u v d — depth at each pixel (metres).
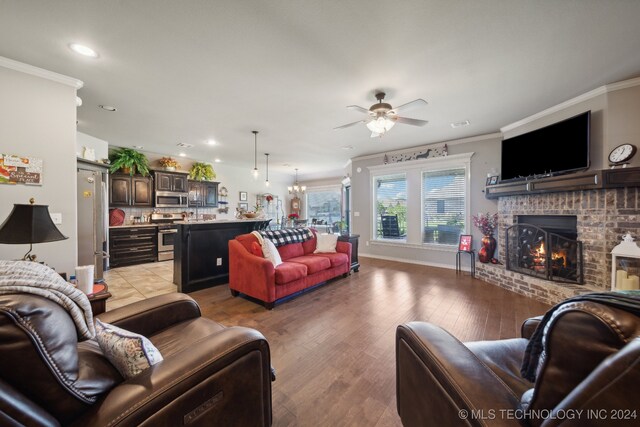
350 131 4.37
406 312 2.85
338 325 2.55
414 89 2.84
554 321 0.62
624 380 0.45
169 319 1.56
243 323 2.61
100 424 0.68
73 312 0.79
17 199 2.35
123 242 5.31
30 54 2.21
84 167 3.87
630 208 2.62
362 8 1.72
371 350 2.11
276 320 2.68
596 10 1.73
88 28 1.90
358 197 6.44
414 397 1.03
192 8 1.71
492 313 2.80
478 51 2.18
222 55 2.24
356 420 1.42
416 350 1.00
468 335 2.32
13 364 0.61
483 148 4.59
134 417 0.71
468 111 3.47
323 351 2.09
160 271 4.89
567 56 2.25
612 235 2.71
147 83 2.71
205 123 3.95
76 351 0.76
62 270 2.56
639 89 2.62
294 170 8.90
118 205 5.43
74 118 2.62
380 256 6.01
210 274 3.92
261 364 1.09
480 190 4.62
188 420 0.83
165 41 2.05
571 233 3.15
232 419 0.97
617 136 2.71
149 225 5.69
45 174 2.48
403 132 4.43
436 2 1.67
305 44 2.09
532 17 1.79
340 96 3.02
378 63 2.35
